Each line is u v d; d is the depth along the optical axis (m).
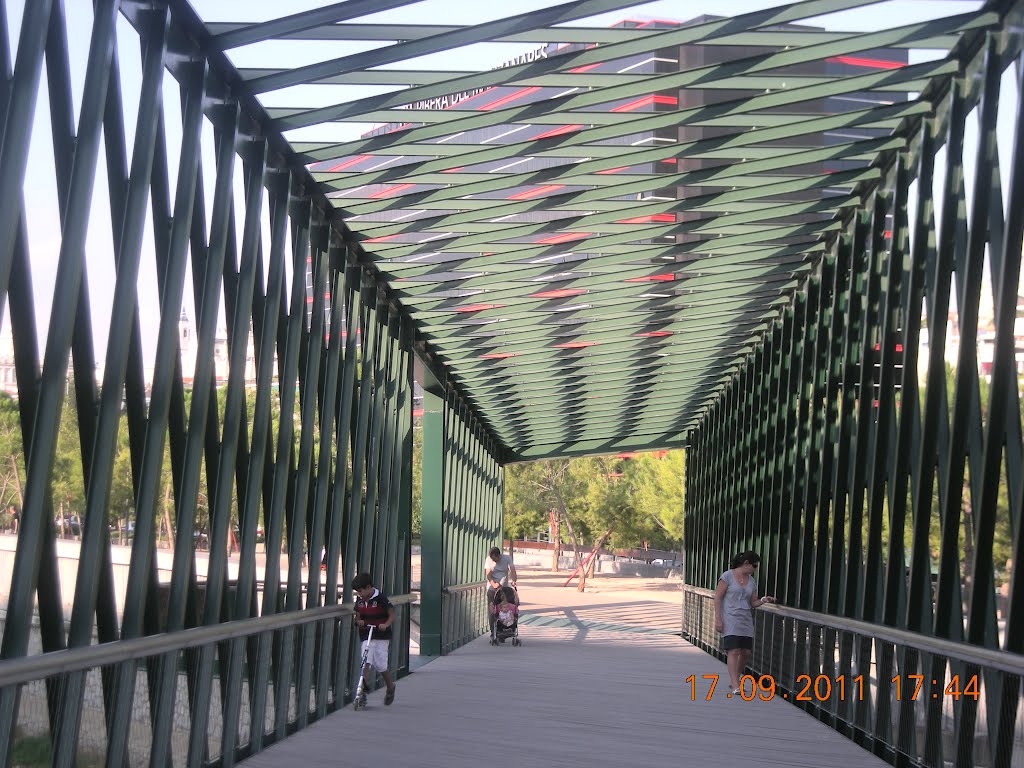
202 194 7.39
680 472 43.94
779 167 9.48
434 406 17.77
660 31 7.34
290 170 9.21
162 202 6.72
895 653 8.07
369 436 12.93
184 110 6.97
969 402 7.04
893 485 8.50
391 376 13.90
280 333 9.52
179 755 6.82
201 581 7.73
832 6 7.08
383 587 13.53
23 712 4.87
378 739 8.46
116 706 5.88
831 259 12.23
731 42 7.50
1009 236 6.30
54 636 5.29
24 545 5.04
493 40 7.14
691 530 24.09
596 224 10.66
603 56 7.43
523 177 9.62
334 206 10.24
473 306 14.41
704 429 22.33
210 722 7.32
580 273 13.05
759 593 15.31
